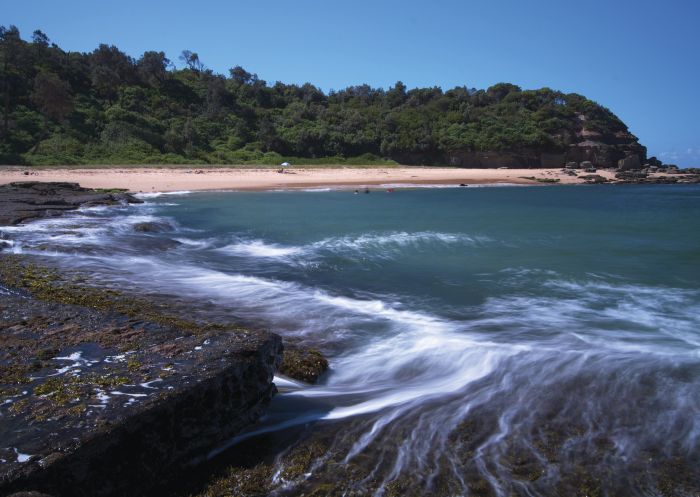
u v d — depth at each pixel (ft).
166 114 211.20
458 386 17.66
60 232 44.91
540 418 15.33
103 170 137.59
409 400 16.57
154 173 137.28
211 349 15.17
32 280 27.58
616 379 17.99
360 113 259.60
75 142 164.76
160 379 13.29
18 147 154.10
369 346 21.20
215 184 119.44
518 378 18.16
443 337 22.04
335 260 39.52
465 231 55.62
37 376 13.56
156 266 34.96
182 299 26.50
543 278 34.14
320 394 17.03
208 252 42.01
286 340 21.25
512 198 104.83
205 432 13.32
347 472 12.57
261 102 256.73
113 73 214.07
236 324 22.70
